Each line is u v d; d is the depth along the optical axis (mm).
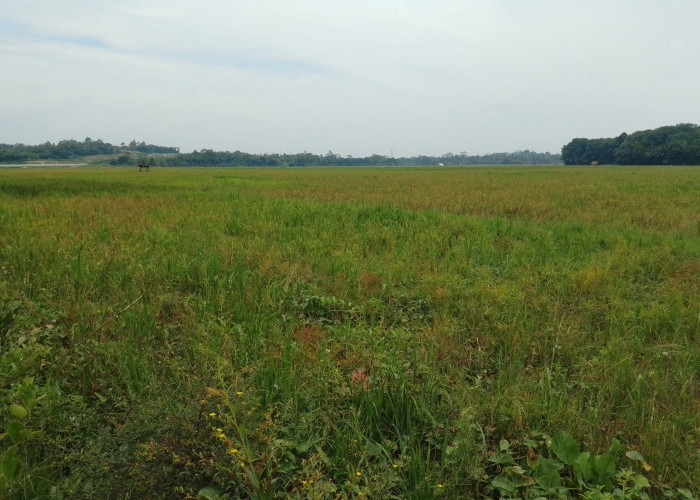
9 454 2070
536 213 12992
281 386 3361
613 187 22812
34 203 13414
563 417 3166
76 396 3207
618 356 4047
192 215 11117
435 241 8547
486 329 4727
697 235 9680
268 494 2428
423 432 3051
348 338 4422
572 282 6117
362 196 18438
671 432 3012
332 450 2893
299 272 6551
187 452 2574
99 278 5723
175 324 4707
